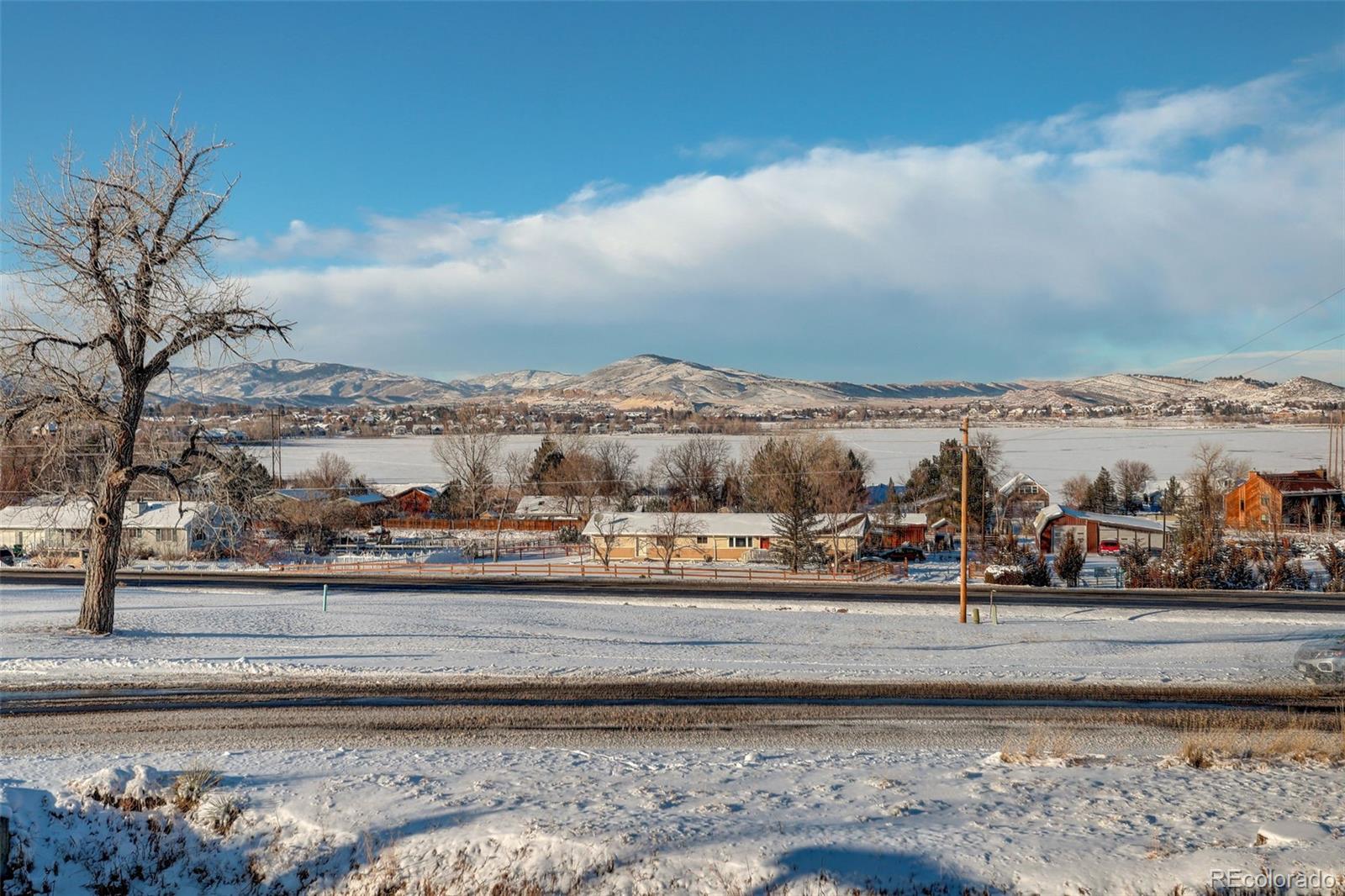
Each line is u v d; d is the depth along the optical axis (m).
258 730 17.58
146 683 21.83
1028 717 19.28
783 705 20.28
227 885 10.43
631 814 11.09
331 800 11.98
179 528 65.19
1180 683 22.98
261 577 52.47
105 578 28.02
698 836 10.26
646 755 15.15
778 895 9.09
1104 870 9.29
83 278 25.25
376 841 10.72
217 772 13.27
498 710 19.45
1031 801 11.91
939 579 56.09
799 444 99.12
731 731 17.84
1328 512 82.94
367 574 54.97
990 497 85.31
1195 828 10.66
